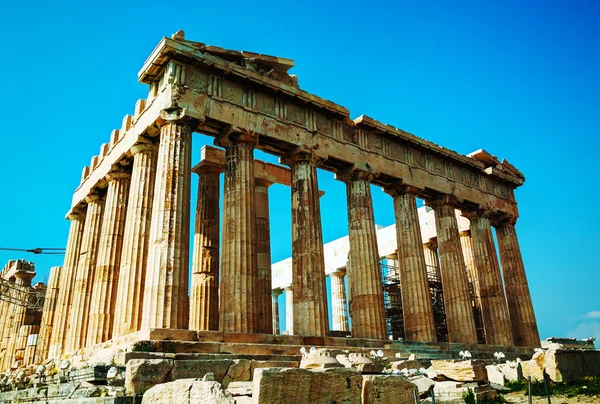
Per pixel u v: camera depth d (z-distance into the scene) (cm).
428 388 1530
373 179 3106
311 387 1034
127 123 2823
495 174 3862
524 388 1861
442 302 4266
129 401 1184
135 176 2514
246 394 1216
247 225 2388
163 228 2133
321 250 2612
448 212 3450
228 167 2505
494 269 3578
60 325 3152
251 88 2645
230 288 2269
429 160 3469
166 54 2373
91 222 3133
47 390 1464
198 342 1870
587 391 1717
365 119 3064
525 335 3644
